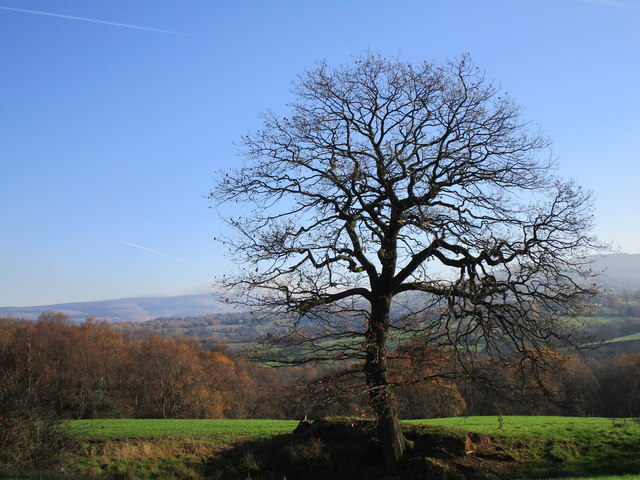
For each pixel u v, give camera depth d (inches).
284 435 868.0
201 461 794.8
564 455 726.5
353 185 625.3
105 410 1841.8
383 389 605.3
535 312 586.2
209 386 2090.3
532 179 640.4
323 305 621.6
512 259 591.8
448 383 625.3
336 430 807.1
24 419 701.9
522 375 595.2
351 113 670.5
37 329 1998.0
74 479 570.9
